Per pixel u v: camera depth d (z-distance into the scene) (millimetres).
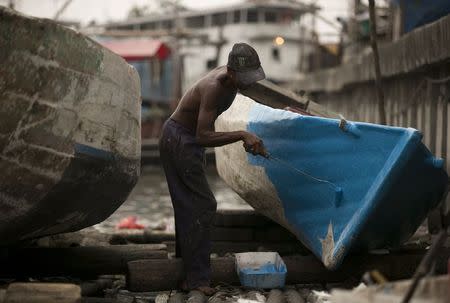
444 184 6023
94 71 5676
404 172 5570
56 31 5262
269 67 50469
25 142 5227
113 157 6172
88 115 5672
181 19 53656
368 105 17438
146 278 6145
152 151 31141
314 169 6191
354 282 6316
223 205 16578
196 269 6078
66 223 6176
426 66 10758
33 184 5328
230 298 5805
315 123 6133
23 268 6387
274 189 6871
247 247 8133
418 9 11883
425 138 11398
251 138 5895
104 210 6758
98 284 6367
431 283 3887
